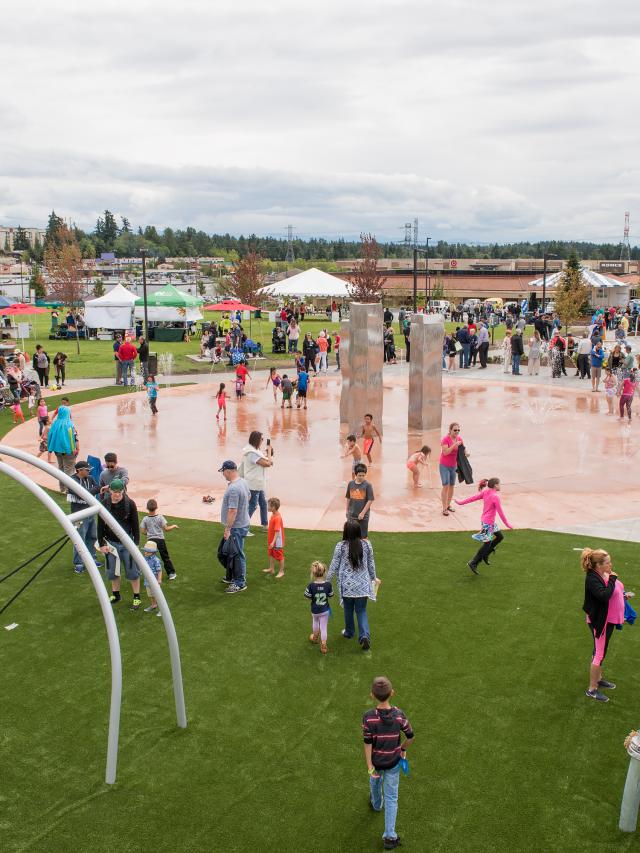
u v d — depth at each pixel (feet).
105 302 153.89
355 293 198.80
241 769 23.36
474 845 20.20
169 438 68.44
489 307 225.97
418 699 26.86
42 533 43.93
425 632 31.71
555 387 97.25
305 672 28.71
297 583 36.86
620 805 21.74
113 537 33.42
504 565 38.99
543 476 56.29
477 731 25.08
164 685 27.94
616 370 92.27
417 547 41.65
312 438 68.95
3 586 36.52
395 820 20.49
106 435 69.46
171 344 149.28
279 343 132.77
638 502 50.11
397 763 20.02
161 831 20.79
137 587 34.09
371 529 44.73
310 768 23.39
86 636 31.71
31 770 23.39
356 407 68.49
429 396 71.61
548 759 23.72
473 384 100.07
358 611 30.17
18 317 223.10
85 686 27.99
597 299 259.19
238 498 34.88
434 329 70.69
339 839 20.48
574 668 28.94
